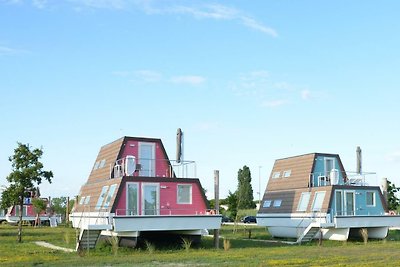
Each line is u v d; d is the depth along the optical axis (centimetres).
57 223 8000
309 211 4328
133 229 3234
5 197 4125
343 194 4272
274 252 3178
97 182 3869
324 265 2455
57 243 4103
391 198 5831
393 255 2955
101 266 2500
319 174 4634
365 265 2427
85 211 3866
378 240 4338
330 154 4741
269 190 5012
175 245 3622
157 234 3706
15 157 4125
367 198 4400
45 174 4203
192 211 3569
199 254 3044
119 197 3338
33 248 3597
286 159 5012
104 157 4056
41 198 8138
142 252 3206
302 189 4544
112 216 3231
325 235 4306
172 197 3525
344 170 4759
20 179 4094
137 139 3753
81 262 2667
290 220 4522
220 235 5053
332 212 4156
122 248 3391
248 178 10725
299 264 2512
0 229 6550
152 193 3466
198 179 3625
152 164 3756
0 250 3428
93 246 3400
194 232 3506
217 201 3569
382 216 4272
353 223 4122
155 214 3419
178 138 3775
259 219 4941
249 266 2423
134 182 3416
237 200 7662
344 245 3803
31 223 8206
